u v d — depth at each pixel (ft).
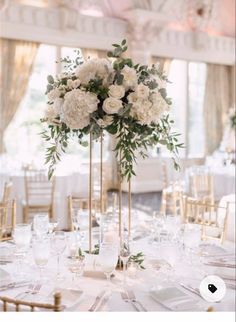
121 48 7.13
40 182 18.79
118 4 27.99
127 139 6.95
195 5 31.81
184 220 11.95
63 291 6.50
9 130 27.55
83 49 28.60
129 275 7.26
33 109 28.35
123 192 30.91
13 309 6.12
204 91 34.99
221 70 35.60
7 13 24.50
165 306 6.15
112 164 30.45
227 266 7.86
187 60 33.35
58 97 7.09
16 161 22.44
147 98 6.88
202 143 35.35
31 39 26.12
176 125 34.24
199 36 32.24
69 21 26.37
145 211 24.41
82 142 7.49
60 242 7.11
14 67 26.43
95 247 7.94
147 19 28.12
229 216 13.87
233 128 30.01
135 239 9.34
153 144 7.32
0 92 26.18
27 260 8.04
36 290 6.66
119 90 6.74
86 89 6.84
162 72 7.41
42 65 28.32
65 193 19.01
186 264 7.87
